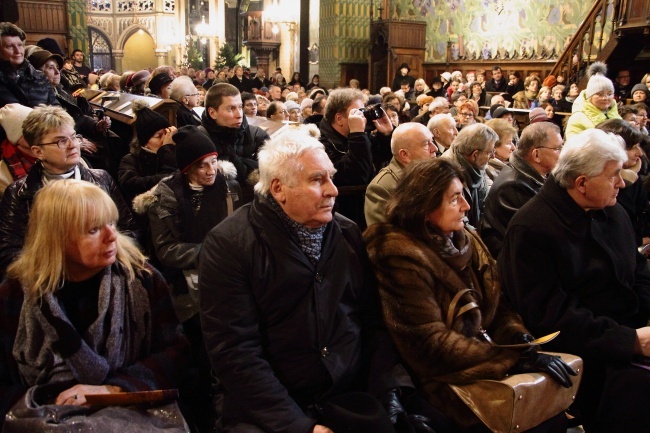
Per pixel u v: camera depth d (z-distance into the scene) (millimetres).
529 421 1847
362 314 2074
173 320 1953
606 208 2420
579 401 2330
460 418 1911
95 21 25828
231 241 1828
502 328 2197
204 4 25375
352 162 3244
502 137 3809
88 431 1544
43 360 1678
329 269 1915
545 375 1885
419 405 1946
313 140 1857
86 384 1687
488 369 1862
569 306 2250
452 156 3215
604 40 10289
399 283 1997
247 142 3521
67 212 1672
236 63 20219
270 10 17594
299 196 1798
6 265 2273
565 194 2309
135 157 3377
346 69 14656
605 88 4848
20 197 2398
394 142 2928
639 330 2182
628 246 2438
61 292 1777
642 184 3520
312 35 16094
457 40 13375
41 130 2391
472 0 12867
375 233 2150
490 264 2268
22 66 3801
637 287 2494
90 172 2623
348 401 1757
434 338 1921
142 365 1824
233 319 1803
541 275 2260
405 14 14555
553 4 11219
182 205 2568
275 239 1840
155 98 4480
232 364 1774
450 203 2055
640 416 2129
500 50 12430
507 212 2881
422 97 7781
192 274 2549
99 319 1749
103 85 7195
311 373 1878
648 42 8961
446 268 2049
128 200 3307
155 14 25719
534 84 9312
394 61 13734
